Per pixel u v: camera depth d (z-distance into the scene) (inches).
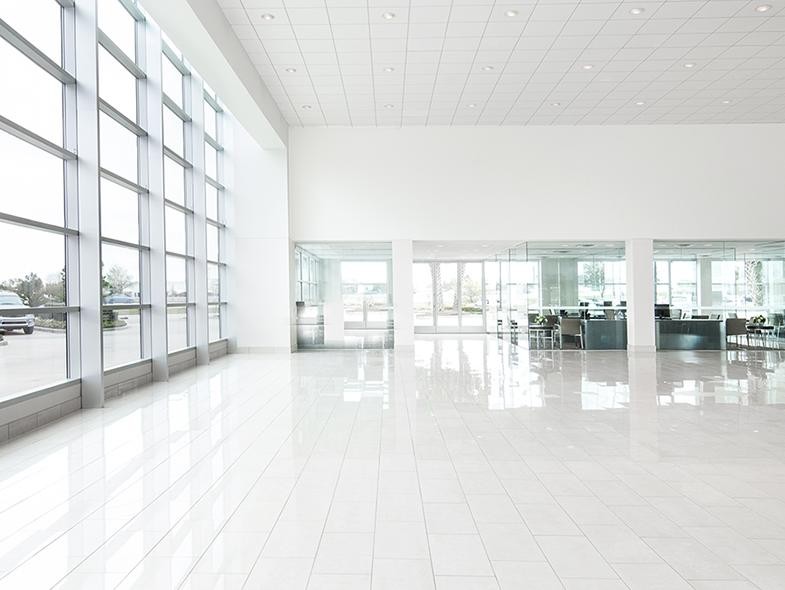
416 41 462.6
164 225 454.9
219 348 651.5
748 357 644.1
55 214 329.1
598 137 694.5
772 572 145.4
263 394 404.8
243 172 680.4
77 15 335.9
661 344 719.7
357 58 494.6
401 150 693.9
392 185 694.5
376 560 151.8
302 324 713.6
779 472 227.5
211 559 152.4
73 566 148.8
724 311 722.2
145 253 455.2
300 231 694.5
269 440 276.8
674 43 470.6
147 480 217.3
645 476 222.7
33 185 305.0
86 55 336.5
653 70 527.2
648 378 482.3
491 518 180.4
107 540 164.4
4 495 201.5
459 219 694.5
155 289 456.4
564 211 695.7
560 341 725.3
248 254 682.8
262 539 164.7
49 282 323.6
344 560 151.8
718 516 182.5
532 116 661.3
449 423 313.4
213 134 666.8
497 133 694.5
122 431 294.4
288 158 687.1
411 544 161.5
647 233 697.0
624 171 695.7
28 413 295.3
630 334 700.7
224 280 684.7
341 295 709.9
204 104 603.8
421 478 220.1
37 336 310.0
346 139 692.7
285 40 458.9
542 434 289.3
